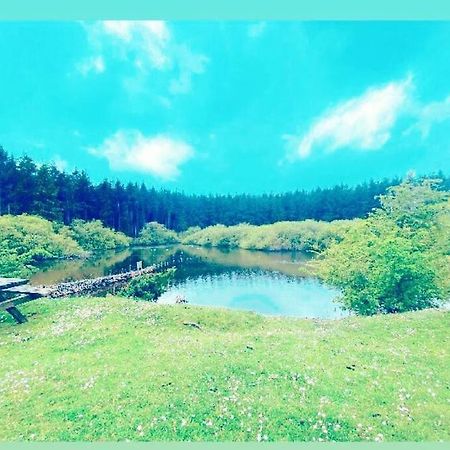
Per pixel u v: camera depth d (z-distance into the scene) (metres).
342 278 26.44
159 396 11.23
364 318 21.11
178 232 93.19
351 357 14.55
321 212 83.06
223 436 9.73
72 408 10.78
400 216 30.03
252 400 11.06
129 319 19.44
